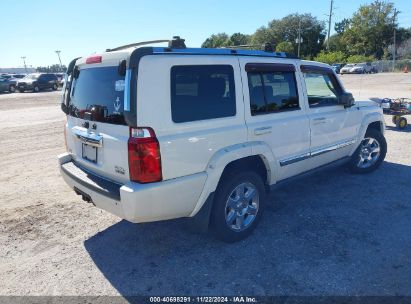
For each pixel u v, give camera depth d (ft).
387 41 251.60
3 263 11.59
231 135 11.62
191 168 10.72
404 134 29.32
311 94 15.12
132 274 10.78
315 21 271.90
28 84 109.19
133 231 13.52
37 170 22.16
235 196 12.32
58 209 15.83
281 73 13.60
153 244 12.52
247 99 12.19
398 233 12.69
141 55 9.61
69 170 12.83
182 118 10.44
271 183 13.62
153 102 9.78
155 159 9.84
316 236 12.66
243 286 10.02
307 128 14.53
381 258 11.14
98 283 10.41
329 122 15.70
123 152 10.05
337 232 12.89
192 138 10.56
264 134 12.67
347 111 16.84
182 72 10.43
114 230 13.67
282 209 15.03
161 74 9.93
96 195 11.09
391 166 20.57
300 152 14.49
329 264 10.90
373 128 19.74
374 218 13.94
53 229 13.91
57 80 118.01
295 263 11.02
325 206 15.20
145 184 9.88
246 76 12.20
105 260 11.61
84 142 12.00
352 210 14.71
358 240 12.27
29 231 13.78
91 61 11.66
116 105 10.44
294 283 10.07
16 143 30.42
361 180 18.26
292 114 13.99
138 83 9.53
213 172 11.07
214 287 10.03
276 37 275.80
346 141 17.12
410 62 173.17
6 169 22.57
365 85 85.87
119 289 10.10
